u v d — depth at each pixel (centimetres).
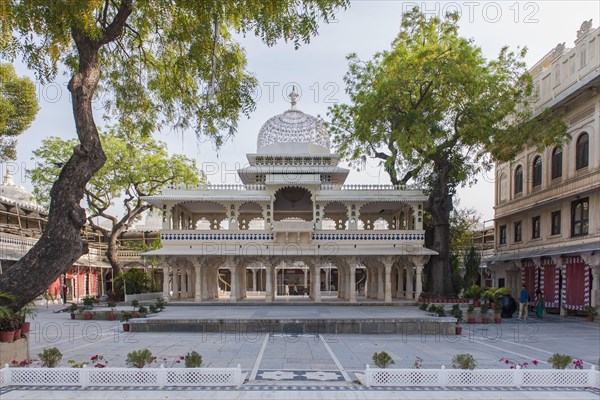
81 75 1116
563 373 876
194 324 1644
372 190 2520
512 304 2331
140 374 865
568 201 2419
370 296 2952
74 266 3703
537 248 2731
